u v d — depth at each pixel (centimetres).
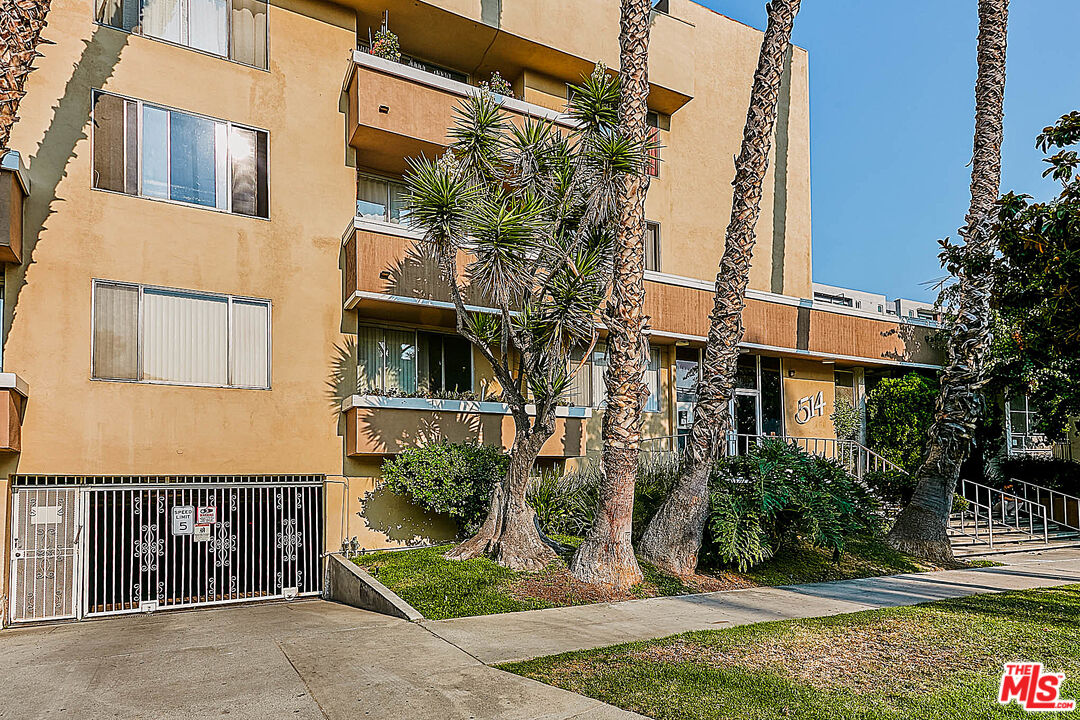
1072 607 912
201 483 1166
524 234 1002
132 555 1102
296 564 1245
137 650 789
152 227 1159
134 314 1133
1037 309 796
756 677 623
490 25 1466
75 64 1131
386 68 1316
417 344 1435
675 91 1714
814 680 618
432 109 1359
